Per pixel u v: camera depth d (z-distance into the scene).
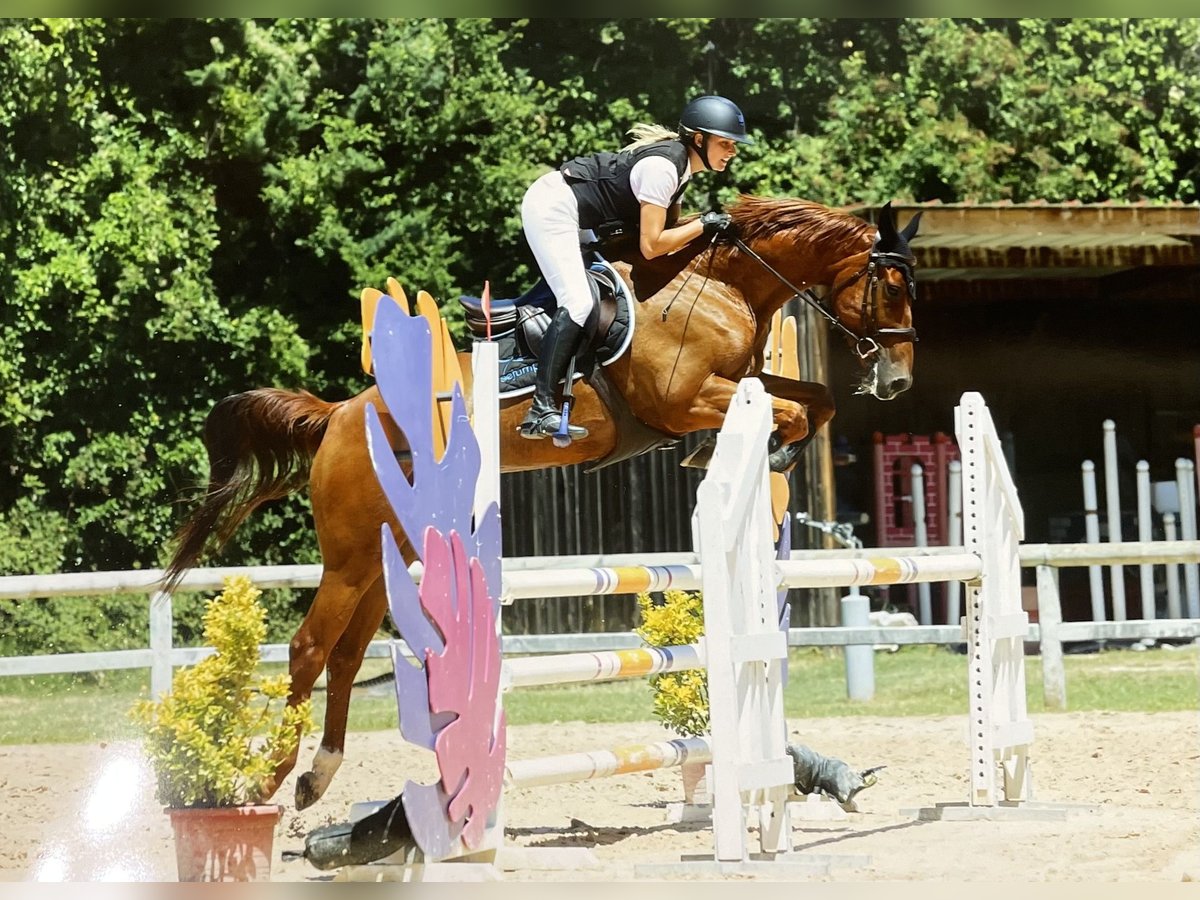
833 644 11.73
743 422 5.98
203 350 18.31
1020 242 15.90
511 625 16.45
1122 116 21.28
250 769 5.27
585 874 5.72
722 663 5.73
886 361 7.14
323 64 19.92
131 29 18.31
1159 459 20.11
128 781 8.49
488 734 5.36
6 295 16.58
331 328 19.56
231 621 5.30
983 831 6.75
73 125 17.08
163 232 17.41
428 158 19.52
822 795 7.45
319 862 5.23
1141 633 11.86
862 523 17.64
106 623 15.13
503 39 19.58
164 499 17.66
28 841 6.67
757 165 19.73
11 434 17.16
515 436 6.88
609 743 10.20
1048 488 19.98
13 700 13.28
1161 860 5.81
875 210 14.55
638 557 12.82
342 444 6.62
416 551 4.91
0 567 15.24
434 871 5.23
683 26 19.58
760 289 7.17
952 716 11.38
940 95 20.53
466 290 19.75
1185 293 19.36
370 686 14.01
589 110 19.97
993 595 7.20
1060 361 20.25
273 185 18.91
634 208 6.89
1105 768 8.61
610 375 6.89
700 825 7.25
